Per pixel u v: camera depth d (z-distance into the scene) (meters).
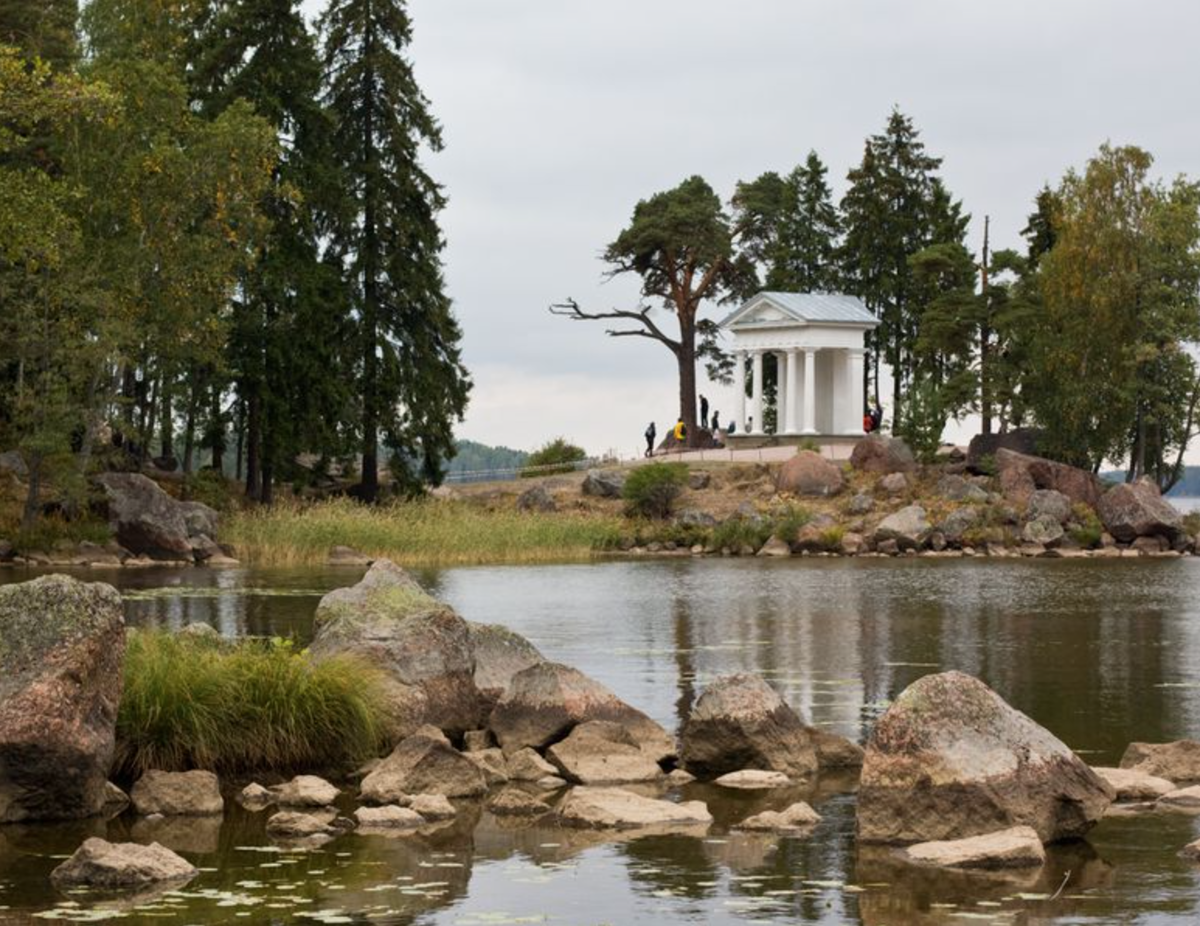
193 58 79.94
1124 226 95.06
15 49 45.41
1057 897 13.89
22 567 58.78
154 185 64.62
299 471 80.81
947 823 15.86
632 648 34.03
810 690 27.09
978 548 80.44
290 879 14.60
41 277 61.66
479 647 23.08
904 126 119.50
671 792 18.75
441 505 83.25
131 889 14.29
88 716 17.31
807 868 14.96
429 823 17.06
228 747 19.14
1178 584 56.66
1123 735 22.48
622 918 13.27
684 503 89.88
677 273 118.94
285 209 78.50
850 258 121.12
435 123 86.25
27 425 63.59
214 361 68.25
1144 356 92.88
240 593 47.25
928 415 93.56
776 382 122.00
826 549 80.19
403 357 85.94
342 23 85.44
